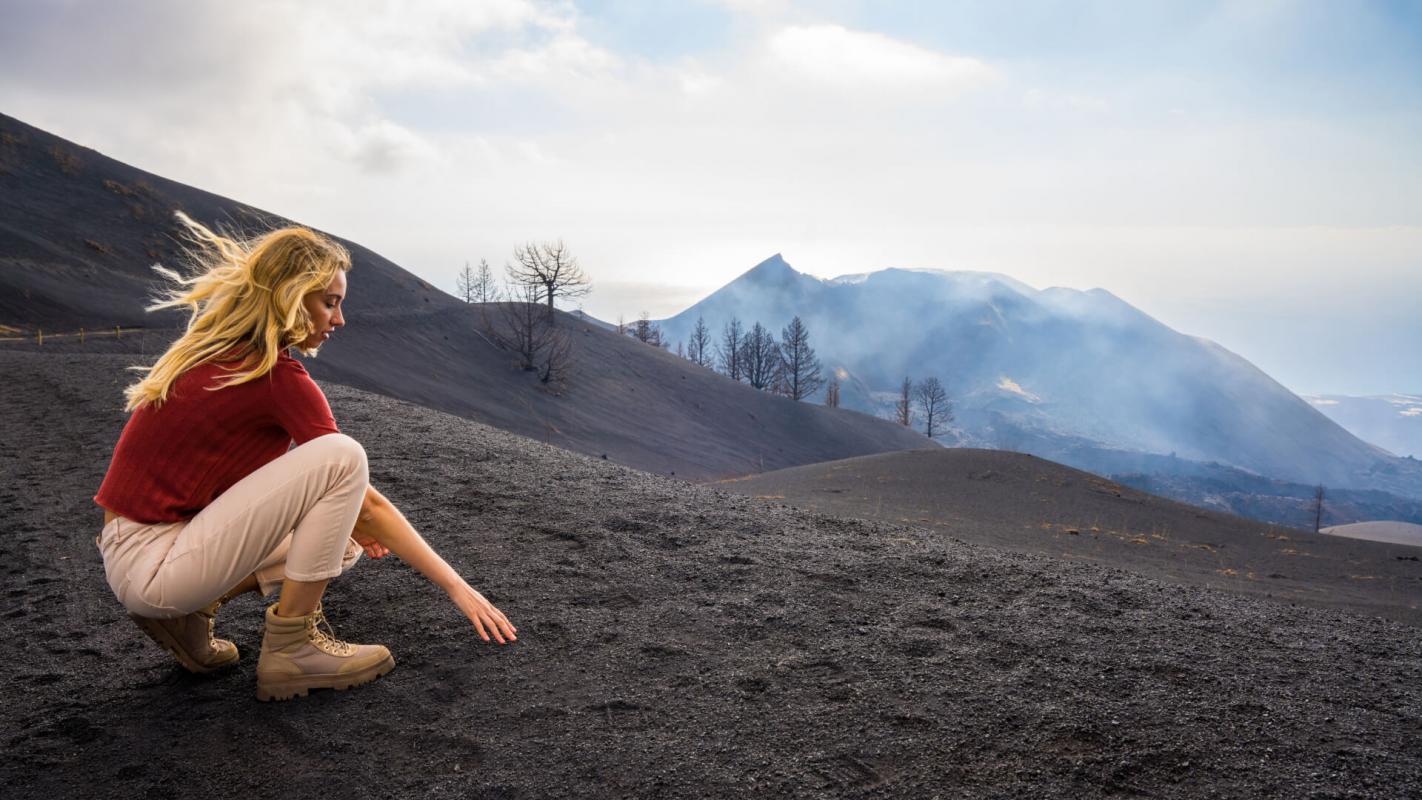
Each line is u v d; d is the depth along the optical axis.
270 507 2.21
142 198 80.19
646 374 89.75
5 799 1.99
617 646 2.92
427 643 2.93
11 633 3.13
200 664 2.63
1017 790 2.02
